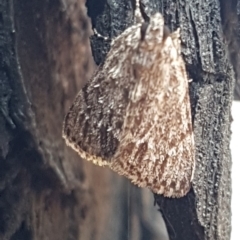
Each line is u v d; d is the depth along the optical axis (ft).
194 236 0.20
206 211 0.20
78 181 0.25
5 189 0.22
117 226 0.27
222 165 0.20
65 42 0.24
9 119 0.21
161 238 0.27
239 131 0.29
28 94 0.23
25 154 0.23
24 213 0.23
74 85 0.25
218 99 0.20
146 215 0.27
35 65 0.23
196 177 0.20
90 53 0.25
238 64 0.24
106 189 0.27
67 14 0.24
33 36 0.23
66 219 0.25
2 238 0.23
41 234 0.24
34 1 0.23
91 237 0.26
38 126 0.23
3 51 0.21
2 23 0.21
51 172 0.24
